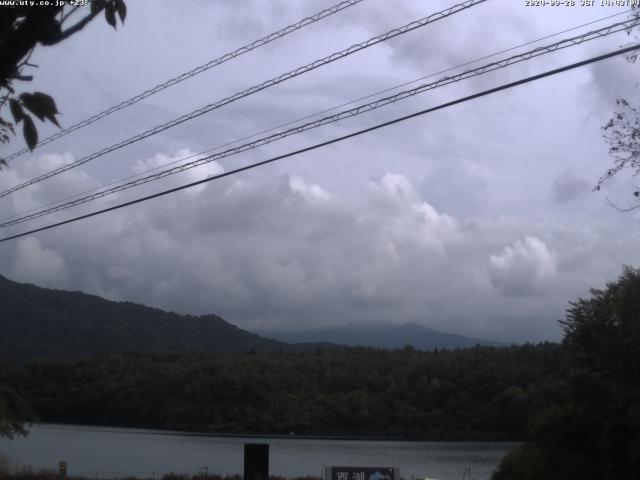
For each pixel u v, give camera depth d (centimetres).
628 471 2870
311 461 7319
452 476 5622
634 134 1511
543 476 3183
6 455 6825
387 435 11044
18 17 377
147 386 12606
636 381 3003
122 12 412
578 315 3170
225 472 6038
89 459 7206
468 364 11425
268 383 12306
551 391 7556
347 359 13712
